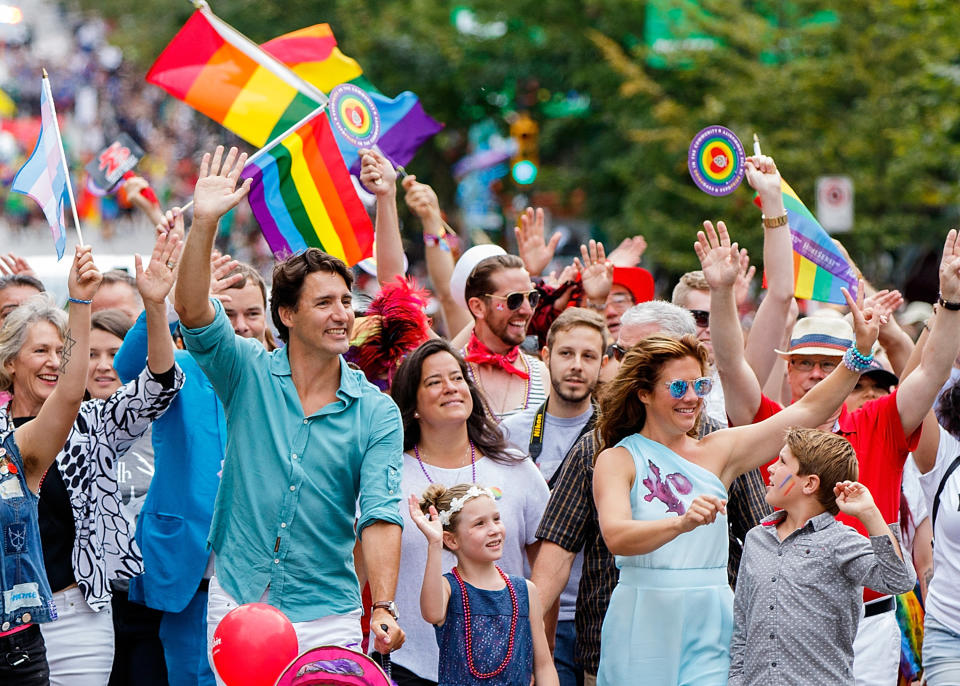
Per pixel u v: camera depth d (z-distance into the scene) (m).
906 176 64.12
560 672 23.77
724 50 70.88
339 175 28.59
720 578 20.44
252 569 19.06
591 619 22.14
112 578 22.61
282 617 17.83
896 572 19.53
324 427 19.45
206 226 18.86
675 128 71.06
